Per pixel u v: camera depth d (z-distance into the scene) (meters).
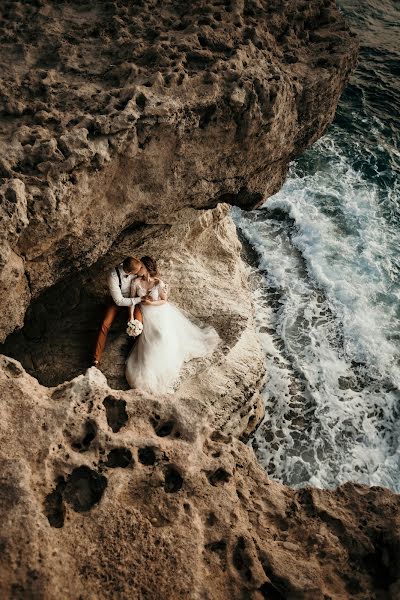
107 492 4.66
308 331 10.24
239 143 6.87
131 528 4.53
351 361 9.97
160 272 8.12
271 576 4.55
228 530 4.68
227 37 7.00
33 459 4.75
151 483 4.80
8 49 6.98
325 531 4.90
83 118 6.14
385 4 17.78
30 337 7.08
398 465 8.89
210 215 8.83
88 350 7.16
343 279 10.98
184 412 5.23
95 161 6.01
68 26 7.21
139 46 6.84
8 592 4.13
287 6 7.64
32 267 6.15
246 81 6.48
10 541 4.29
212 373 7.91
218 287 8.32
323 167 13.01
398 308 10.73
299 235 11.72
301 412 9.24
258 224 11.84
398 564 4.68
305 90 7.02
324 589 4.52
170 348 7.16
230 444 5.32
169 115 6.19
